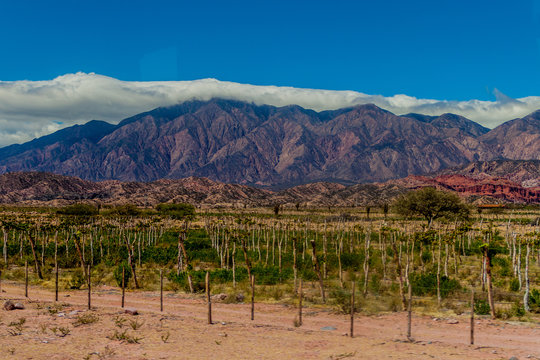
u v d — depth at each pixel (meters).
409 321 18.78
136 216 133.38
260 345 17.50
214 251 58.81
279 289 31.00
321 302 27.12
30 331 19.28
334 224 124.06
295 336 19.05
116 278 35.16
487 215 163.38
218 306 26.42
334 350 16.72
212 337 18.80
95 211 131.75
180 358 15.71
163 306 26.50
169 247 65.94
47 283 35.19
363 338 18.70
